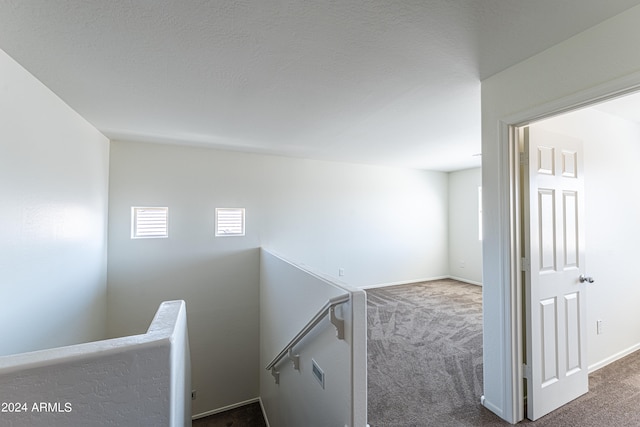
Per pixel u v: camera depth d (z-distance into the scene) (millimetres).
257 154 4328
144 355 825
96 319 3045
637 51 1217
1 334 1569
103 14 1283
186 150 3854
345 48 1572
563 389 1972
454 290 5289
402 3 1226
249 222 4246
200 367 3855
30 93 1800
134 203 3564
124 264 3508
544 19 1320
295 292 2521
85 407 762
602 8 1244
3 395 688
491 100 1890
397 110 2514
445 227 6254
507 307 1795
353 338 1474
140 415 825
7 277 1609
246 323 4129
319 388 1934
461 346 3047
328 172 4949
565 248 2031
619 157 2635
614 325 2582
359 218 5258
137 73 1830
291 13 1288
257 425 3559
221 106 2404
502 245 1818
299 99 2266
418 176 5926
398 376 2451
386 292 5145
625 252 2674
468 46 1546
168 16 1301
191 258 3852
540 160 1902
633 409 1935
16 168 1665
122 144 3521
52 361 726
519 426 1772
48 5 1218
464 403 2064
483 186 1949
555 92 1516
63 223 2238
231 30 1407
